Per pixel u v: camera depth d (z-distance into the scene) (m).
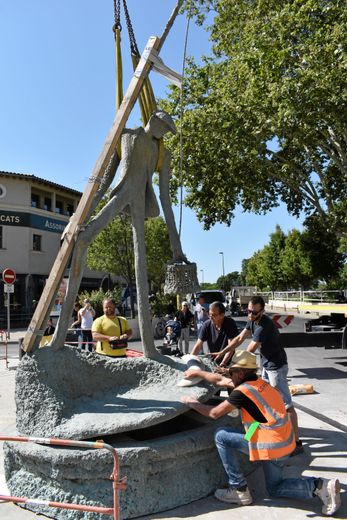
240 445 3.87
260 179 20.78
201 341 6.03
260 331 5.31
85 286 38.69
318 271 34.69
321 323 13.11
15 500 3.20
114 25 5.27
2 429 6.29
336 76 13.98
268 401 3.82
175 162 19.23
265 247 56.31
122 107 4.29
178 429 4.82
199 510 3.81
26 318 30.66
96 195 4.81
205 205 21.14
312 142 17.77
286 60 15.26
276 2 16.89
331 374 10.71
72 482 3.72
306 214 24.52
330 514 3.67
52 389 4.09
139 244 4.96
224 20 19.95
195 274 5.28
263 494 4.13
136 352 8.77
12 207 32.47
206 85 19.17
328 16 14.69
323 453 5.18
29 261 32.94
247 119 16.94
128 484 3.68
